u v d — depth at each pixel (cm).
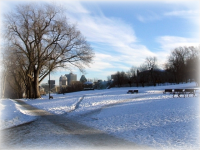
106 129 1145
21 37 3634
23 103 3038
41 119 1534
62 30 3700
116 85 9525
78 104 2472
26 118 1577
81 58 3975
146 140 894
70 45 3906
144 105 1973
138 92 4625
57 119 1529
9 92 7869
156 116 1384
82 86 9394
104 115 1625
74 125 1283
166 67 9319
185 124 1105
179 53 8350
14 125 1318
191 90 2844
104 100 2786
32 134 1057
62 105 2441
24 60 4119
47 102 2980
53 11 3644
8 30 3475
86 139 934
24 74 4903
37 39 3694
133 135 985
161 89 5259
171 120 1225
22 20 3506
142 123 1228
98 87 10544
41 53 3859
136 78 9250
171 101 2125
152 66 8544
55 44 3784
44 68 4266
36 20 3512
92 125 1273
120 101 2614
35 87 4066
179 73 8162
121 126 1198
